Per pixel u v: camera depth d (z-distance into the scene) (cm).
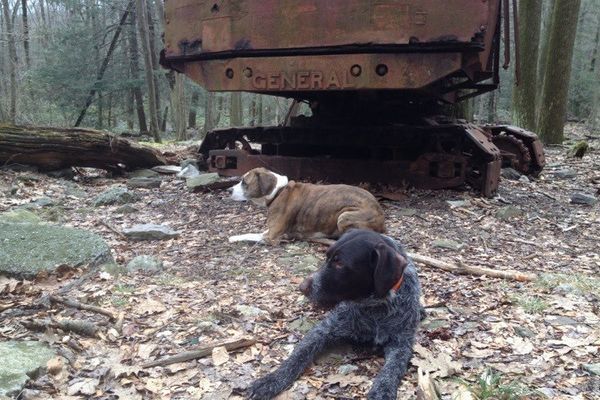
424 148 436
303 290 180
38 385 169
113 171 553
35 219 370
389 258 168
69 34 1388
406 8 331
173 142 1105
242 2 367
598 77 1515
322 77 357
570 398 163
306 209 318
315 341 181
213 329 207
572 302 234
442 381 172
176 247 318
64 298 232
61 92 1365
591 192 493
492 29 370
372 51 347
